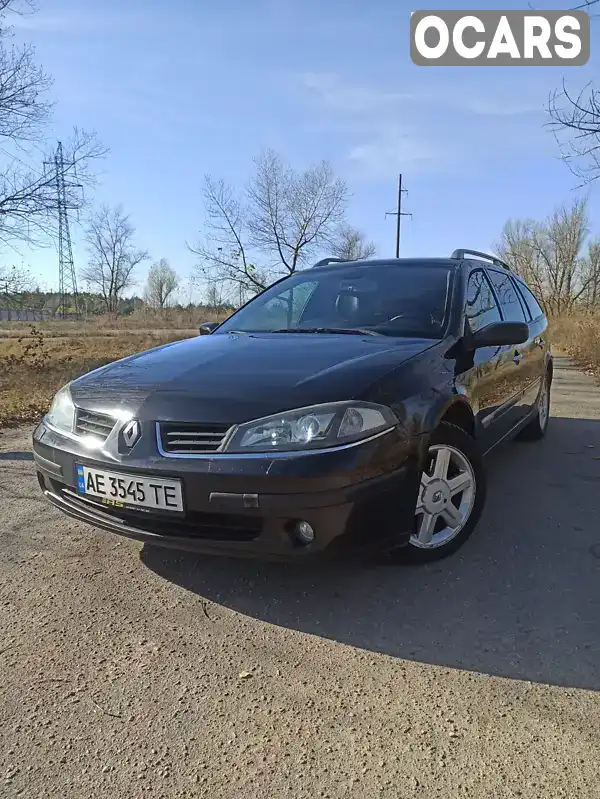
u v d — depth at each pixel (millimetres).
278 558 2504
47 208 16734
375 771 1781
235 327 4180
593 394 9469
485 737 1914
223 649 2402
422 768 1789
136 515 2646
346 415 2516
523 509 3938
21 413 7898
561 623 2566
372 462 2514
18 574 3045
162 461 2537
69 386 3150
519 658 2326
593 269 38000
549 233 39906
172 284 74688
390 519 2615
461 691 2139
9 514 3889
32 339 20141
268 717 2016
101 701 2104
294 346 3256
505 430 4410
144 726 1982
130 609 2705
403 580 2938
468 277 4094
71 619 2627
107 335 31344
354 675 2232
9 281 16797
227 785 1739
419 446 2758
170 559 3186
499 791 1700
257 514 2416
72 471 2820
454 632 2502
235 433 2484
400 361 2949
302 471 2383
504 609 2676
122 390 2854
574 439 6047
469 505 3197
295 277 4594
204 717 2020
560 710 2035
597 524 3680
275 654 2365
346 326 3760
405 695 2121
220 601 2764
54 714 2041
